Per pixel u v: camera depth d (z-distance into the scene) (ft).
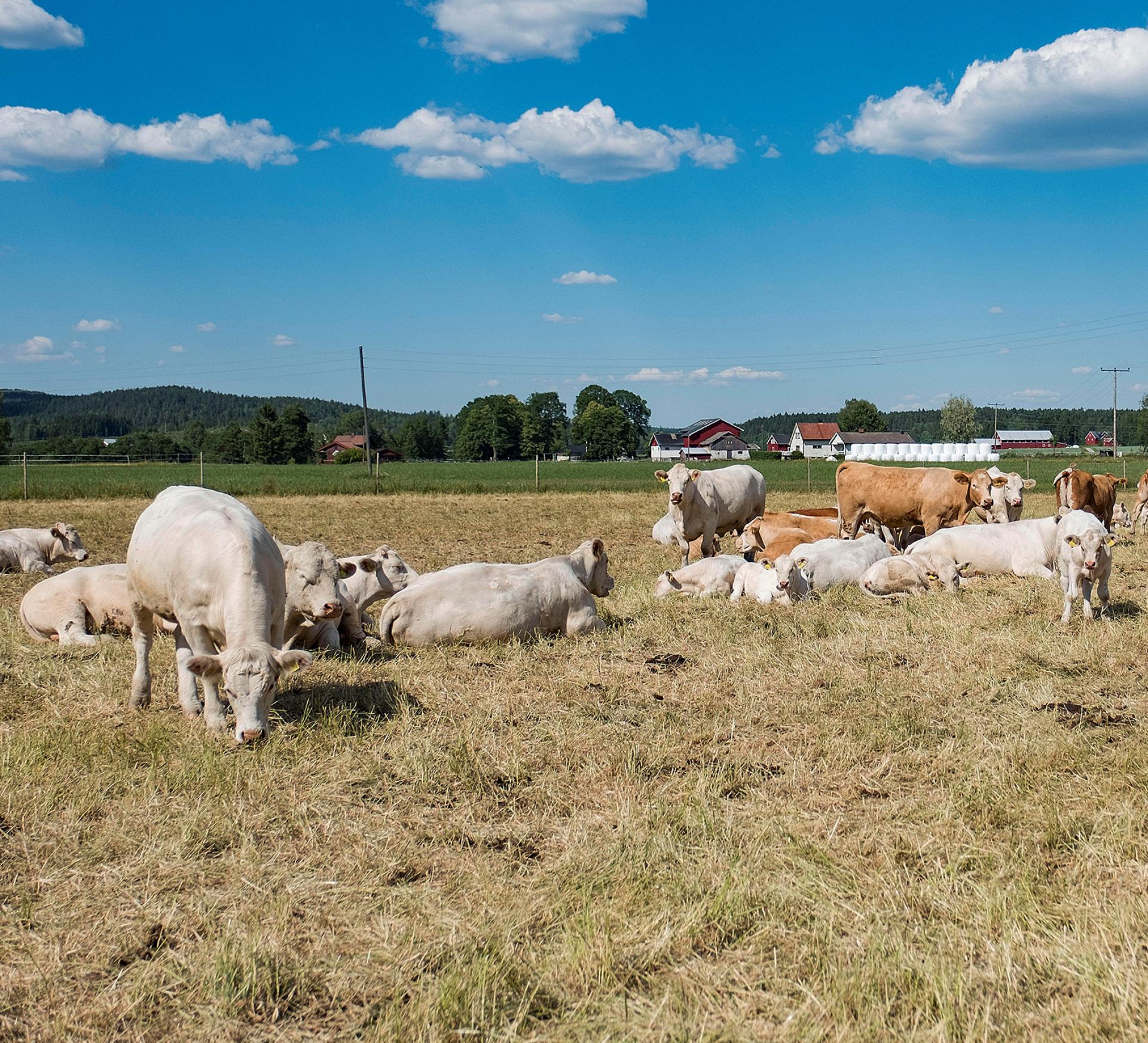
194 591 22.15
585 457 484.74
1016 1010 11.94
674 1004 12.23
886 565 39.42
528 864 15.93
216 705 21.88
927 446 330.13
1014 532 42.73
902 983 12.35
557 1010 12.25
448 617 30.55
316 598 26.27
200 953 13.41
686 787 18.78
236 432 352.49
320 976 12.94
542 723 22.82
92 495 112.98
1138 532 68.44
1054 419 593.42
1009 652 28.40
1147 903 13.84
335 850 16.47
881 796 18.44
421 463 328.29
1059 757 19.66
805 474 199.41
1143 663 27.12
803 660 28.09
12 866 15.85
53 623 32.99
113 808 17.89
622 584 43.24
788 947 13.43
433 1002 12.13
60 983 12.81
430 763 20.08
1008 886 14.64
